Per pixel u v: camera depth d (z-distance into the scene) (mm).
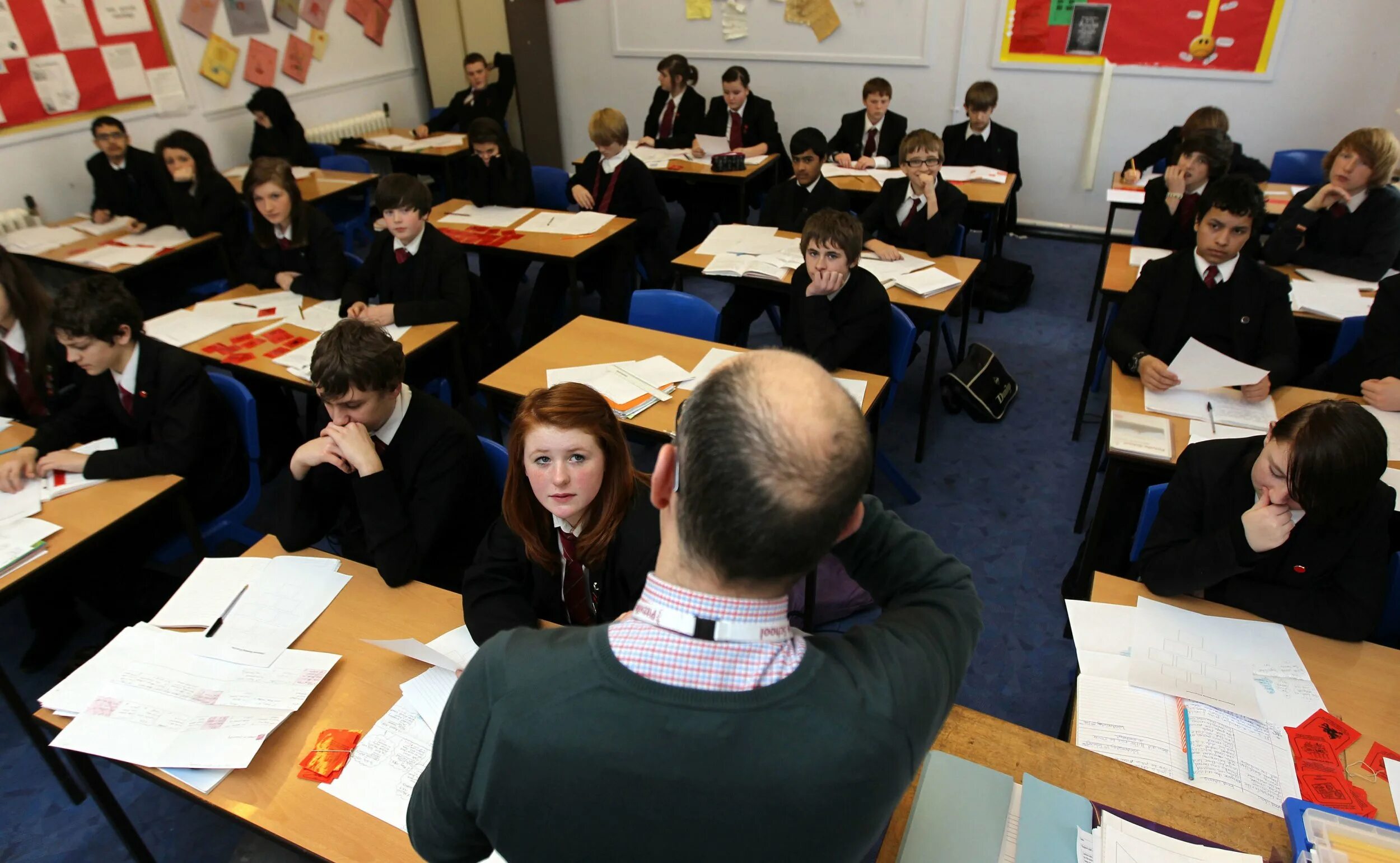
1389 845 852
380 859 1059
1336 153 2928
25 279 2371
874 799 577
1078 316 4312
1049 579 2521
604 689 564
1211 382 2104
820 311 2502
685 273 3193
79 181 4375
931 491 2955
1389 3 4148
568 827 575
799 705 560
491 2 6316
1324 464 1244
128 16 4410
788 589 589
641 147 5160
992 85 4633
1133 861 885
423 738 1219
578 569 1453
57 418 2172
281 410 2785
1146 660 1311
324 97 5684
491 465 1936
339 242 3088
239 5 4965
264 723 1225
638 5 5824
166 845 1781
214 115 4984
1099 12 4695
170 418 2047
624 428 2133
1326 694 1249
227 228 3877
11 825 1831
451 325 2807
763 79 5715
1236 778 1106
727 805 550
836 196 3697
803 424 539
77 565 2051
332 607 1499
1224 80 4609
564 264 3414
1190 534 1552
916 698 608
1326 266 2961
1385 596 1426
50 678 2197
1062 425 3348
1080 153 5102
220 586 1529
